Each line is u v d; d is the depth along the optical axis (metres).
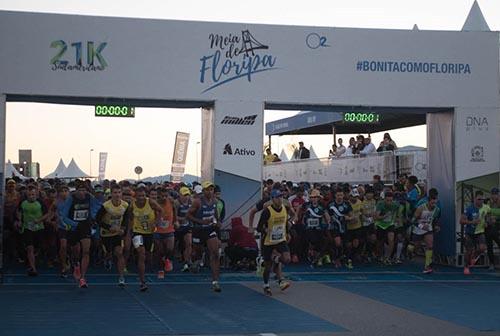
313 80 17.55
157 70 16.86
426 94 18.05
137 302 12.11
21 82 16.25
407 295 13.51
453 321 10.82
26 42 16.31
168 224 15.41
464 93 18.25
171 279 15.19
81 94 16.53
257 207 14.05
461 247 18.06
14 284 14.01
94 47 16.62
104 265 16.95
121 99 16.86
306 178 27.58
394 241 18.30
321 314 11.25
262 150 17.27
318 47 17.61
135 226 13.75
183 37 17.02
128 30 16.77
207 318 10.70
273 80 17.38
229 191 17.06
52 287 13.69
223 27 17.20
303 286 14.52
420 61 18.05
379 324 10.47
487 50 18.42
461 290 14.27
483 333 9.92
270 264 13.23
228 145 17.11
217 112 17.08
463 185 18.20
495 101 18.44
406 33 18.00
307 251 18.39
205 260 17.23
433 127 19.28
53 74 16.41
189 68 17.00
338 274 16.50
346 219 17.50
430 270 16.91
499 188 18.31
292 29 17.52
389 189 18.31
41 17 16.39
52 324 10.02
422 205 17.11
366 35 17.81
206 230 13.61
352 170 24.05
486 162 18.33
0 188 15.91
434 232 17.48
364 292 13.80
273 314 11.17
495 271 17.48
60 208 14.90
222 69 17.16
